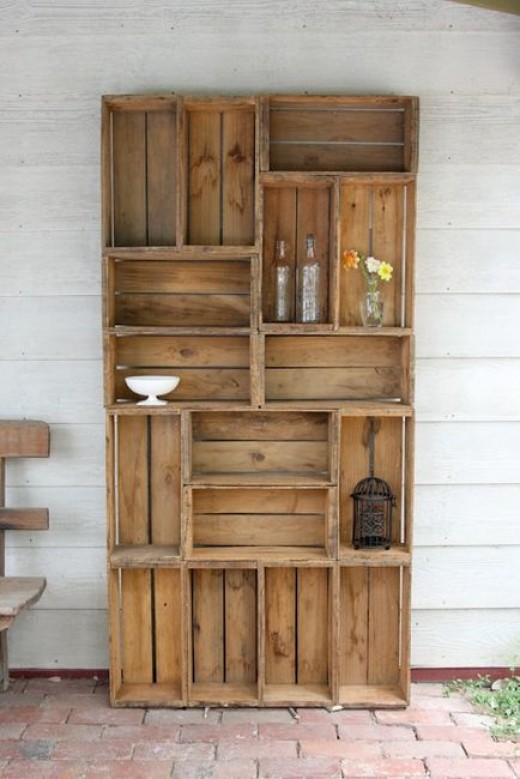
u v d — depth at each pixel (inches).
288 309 113.0
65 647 119.7
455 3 112.8
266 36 112.6
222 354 114.8
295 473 114.3
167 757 98.7
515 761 98.1
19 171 114.7
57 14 112.7
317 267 110.4
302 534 115.1
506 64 113.7
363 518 113.1
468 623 119.6
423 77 113.7
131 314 114.3
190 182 112.5
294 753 99.7
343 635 116.0
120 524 115.9
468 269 115.9
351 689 115.1
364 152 112.5
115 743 101.9
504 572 119.2
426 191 115.0
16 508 114.3
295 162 112.3
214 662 116.4
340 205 110.0
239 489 113.9
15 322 116.4
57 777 94.3
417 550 118.7
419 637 119.4
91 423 117.6
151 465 115.3
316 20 112.6
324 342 114.7
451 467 118.0
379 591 115.6
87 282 116.0
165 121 111.8
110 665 110.6
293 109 111.9
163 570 115.2
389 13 112.7
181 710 110.8
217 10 112.3
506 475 118.3
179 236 106.4
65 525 118.6
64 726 106.0
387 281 113.7
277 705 111.0
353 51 113.1
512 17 112.9
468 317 116.4
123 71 113.3
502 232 115.6
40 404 117.4
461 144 114.5
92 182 114.8
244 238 113.3
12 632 119.4
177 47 112.7
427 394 117.2
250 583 115.6
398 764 97.3
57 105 113.9
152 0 112.2
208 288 114.1
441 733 104.7
